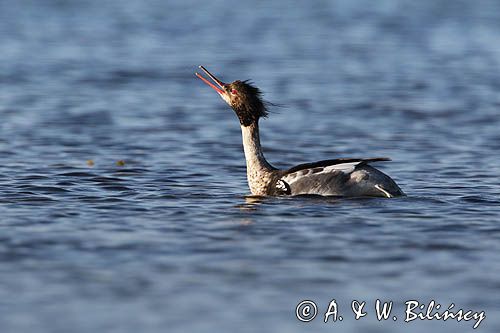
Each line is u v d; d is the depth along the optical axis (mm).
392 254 13031
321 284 11852
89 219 14938
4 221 14719
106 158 21094
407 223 14641
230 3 61656
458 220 14883
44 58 38906
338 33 48219
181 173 19453
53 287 11625
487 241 13680
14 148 22188
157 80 34250
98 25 49938
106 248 13227
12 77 34062
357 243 13547
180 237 13828
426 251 13195
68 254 12922
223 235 13945
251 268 12391
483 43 44562
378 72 36469
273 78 34875
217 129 25484
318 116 27719
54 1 60156
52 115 27125
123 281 11867
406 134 24922
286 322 10750
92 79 34094
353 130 25547
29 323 10562
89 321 10641
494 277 12133
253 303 11234
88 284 11734
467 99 30562
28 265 12445
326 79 34750
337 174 16188
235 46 43500
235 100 17031
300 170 16500
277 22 52500
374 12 57000
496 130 25422
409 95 31359
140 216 15195
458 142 23672
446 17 54500
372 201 15992
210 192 17359
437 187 18016
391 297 11492
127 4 59844
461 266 12555
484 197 16875
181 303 11172
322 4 61312
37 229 14227
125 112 27906
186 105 29438
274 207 15703
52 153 21625
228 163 20719
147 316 10797
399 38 46344
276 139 24359
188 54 40875
